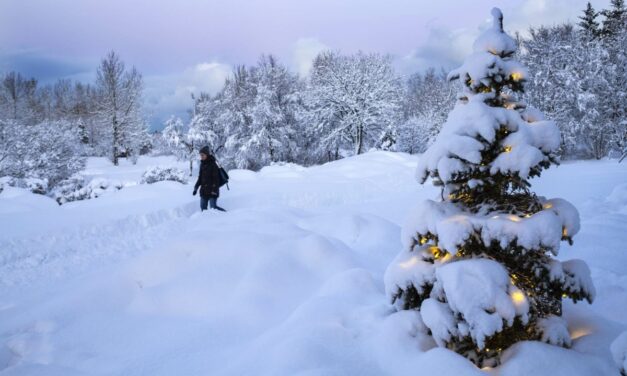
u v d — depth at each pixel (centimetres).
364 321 362
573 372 250
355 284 443
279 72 3859
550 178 1584
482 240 283
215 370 330
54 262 782
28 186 1881
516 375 253
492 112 285
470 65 306
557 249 264
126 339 402
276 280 473
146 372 336
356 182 1652
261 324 412
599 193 1118
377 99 3672
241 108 3838
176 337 395
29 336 416
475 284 264
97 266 759
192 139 3609
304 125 3888
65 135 2780
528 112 311
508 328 276
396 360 292
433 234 298
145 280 502
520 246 266
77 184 2100
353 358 308
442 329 275
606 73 3556
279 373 285
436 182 321
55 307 466
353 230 691
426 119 4347
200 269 501
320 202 1380
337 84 3706
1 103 5559
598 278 491
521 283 294
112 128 4634
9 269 741
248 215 776
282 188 1520
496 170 278
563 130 3453
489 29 315
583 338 295
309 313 374
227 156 3756
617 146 3500
